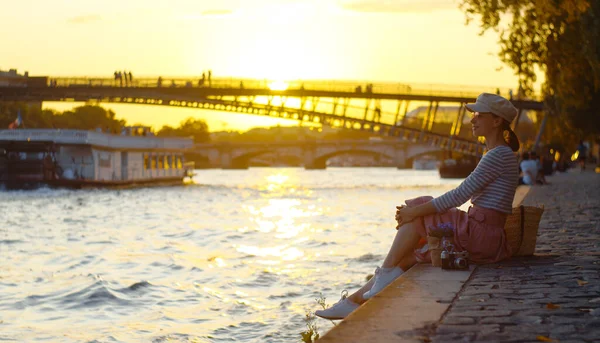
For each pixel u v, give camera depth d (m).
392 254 10.02
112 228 39.78
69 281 19.75
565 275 9.61
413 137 102.75
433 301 7.94
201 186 104.31
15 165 75.88
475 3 21.33
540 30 22.17
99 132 80.88
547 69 24.23
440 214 10.12
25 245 30.64
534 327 6.84
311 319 14.77
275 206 60.91
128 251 28.02
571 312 7.46
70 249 28.89
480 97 10.41
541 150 84.06
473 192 10.06
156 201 66.31
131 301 17.16
